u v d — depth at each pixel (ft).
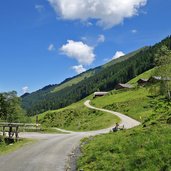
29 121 282.56
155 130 103.09
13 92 245.45
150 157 75.10
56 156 118.52
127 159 81.61
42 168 97.14
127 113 401.90
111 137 135.03
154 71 386.93
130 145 94.27
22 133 240.53
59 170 93.56
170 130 96.22
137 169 72.18
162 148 77.25
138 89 606.55
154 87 444.14
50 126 471.21
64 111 527.81
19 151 134.82
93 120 391.24
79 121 430.20
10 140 179.01
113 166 81.30
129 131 137.39
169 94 362.53
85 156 107.34
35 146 149.28
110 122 336.90
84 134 224.53
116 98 594.65
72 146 145.79
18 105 249.34
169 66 374.22
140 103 433.48
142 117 329.31
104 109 488.85
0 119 240.73
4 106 241.55
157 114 162.09
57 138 187.11
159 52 386.93
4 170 96.37
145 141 90.27
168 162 69.10
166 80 383.86
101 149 108.27
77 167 94.58
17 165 103.14
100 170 82.23
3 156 123.44
